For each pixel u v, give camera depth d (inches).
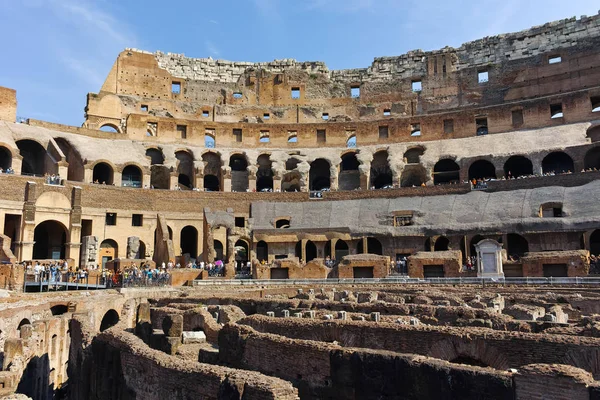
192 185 3061.0
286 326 702.5
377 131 3304.6
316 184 3378.4
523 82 3580.2
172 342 772.0
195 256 2738.7
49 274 1574.8
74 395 872.9
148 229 2603.3
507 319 714.2
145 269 1879.9
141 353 554.3
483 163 3016.7
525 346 512.1
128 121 3137.3
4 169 2571.4
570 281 1576.0
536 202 2224.4
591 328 576.7
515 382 387.2
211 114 3762.3
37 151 2780.5
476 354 539.5
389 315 836.0
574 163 2593.5
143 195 2630.4
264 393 400.5
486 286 1630.2
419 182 3061.0
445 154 2915.8
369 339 622.8
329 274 2073.1
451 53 3850.9
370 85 3966.5
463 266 1994.3
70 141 2807.6
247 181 3179.1
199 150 3132.4
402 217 2402.8
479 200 2399.1
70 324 1043.3
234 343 645.3
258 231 2406.5
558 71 3481.8
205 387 453.7
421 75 3870.6
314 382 526.0
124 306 1385.3
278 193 2805.1
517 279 1643.7
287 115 3828.7
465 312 809.5
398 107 3801.7
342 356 503.2
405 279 1818.4
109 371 635.5
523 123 3078.2
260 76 3991.1
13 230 2310.5
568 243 1996.8
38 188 2293.3
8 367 757.9
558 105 3117.6
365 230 2335.1
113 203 2546.8
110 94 3503.9
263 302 1152.8
